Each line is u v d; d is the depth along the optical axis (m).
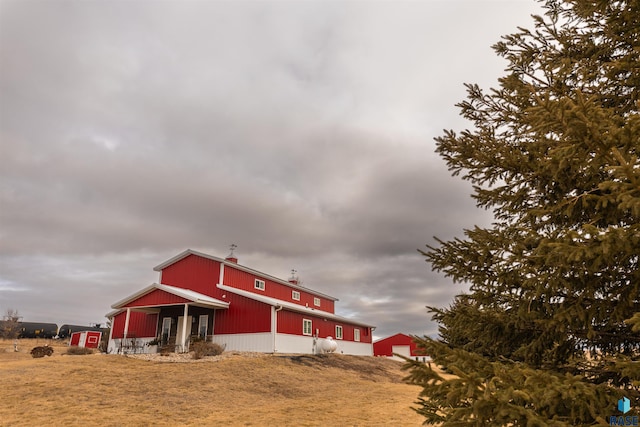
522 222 3.86
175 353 19.75
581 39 4.31
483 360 2.78
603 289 3.16
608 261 2.74
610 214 3.19
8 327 36.94
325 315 26.62
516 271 3.43
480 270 3.90
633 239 2.45
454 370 2.33
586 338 3.57
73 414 10.04
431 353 2.87
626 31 3.78
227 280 24.50
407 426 9.70
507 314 3.82
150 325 24.28
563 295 3.32
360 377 19.19
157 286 21.73
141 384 13.39
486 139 4.46
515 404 2.42
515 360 3.93
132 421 9.74
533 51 4.69
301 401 12.86
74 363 15.97
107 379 13.66
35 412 10.09
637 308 3.10
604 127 2.62
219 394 12.98
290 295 29.78
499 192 4.30
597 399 2.39
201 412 10.95
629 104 3.83
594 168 2.91
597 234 2.47
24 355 23.86
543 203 3.96
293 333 23.20
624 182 2.54
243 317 22.33
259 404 12.22
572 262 2.83
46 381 12.95
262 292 27.08
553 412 2.38
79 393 11.91
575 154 2.88
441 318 4.24
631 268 3.05
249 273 26.31
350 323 30.48
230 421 10.09
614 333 3.41
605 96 3.94
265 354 20.66
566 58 3.90
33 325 41.69
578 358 3.65
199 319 23.36
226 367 16.78
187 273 25.36
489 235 3.93
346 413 11.14
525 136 4.00
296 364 19.12
